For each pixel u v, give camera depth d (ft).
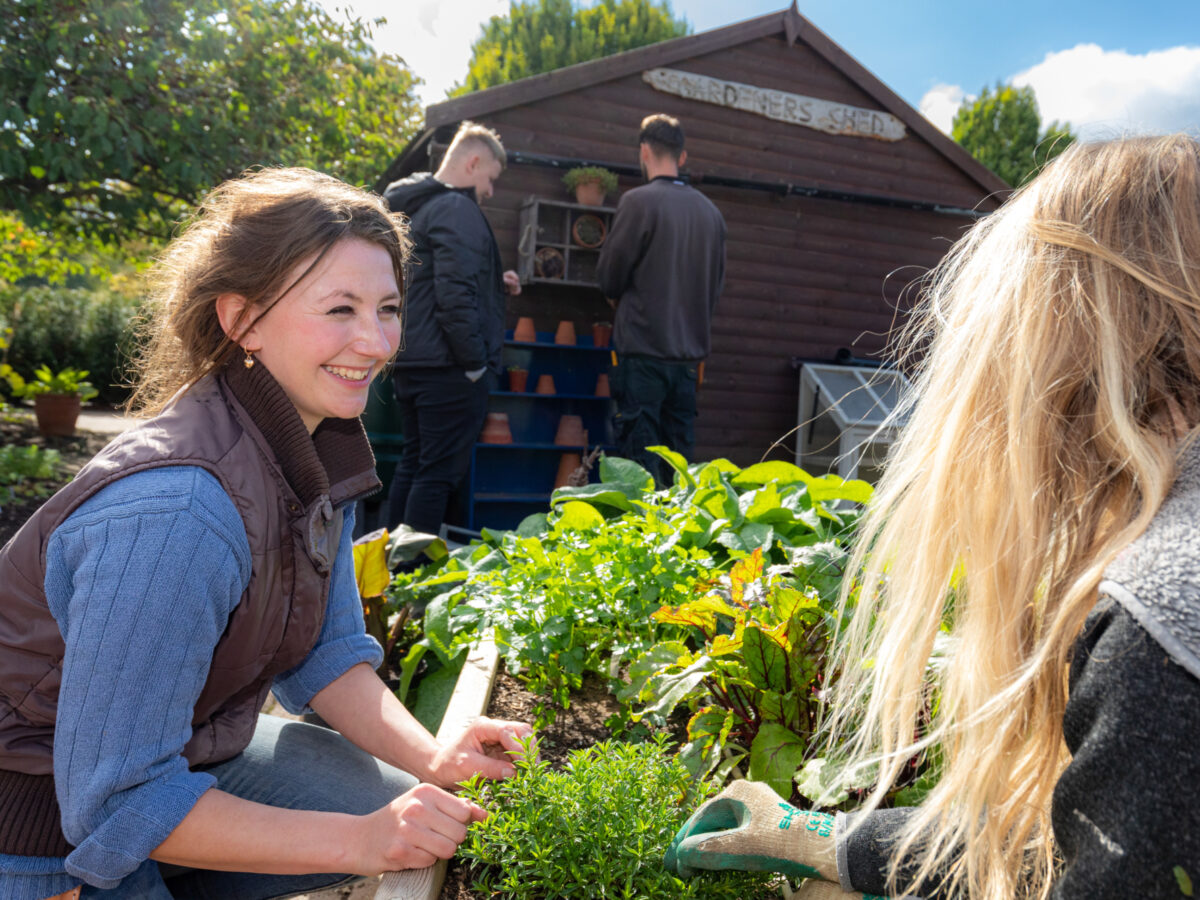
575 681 6.46
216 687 4.13
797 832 3.75
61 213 29.43
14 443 29.58
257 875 4.80
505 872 4.17
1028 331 2.50
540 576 7.08
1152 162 2.53
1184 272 2.33
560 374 20.72
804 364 23.16
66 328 51.24
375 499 18.26
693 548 7.63
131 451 3.67
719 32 22.04
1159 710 1.94
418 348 13.08
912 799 4.26
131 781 3.48
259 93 26.25
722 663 5.23
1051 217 2.58
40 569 3.66
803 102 23.36
